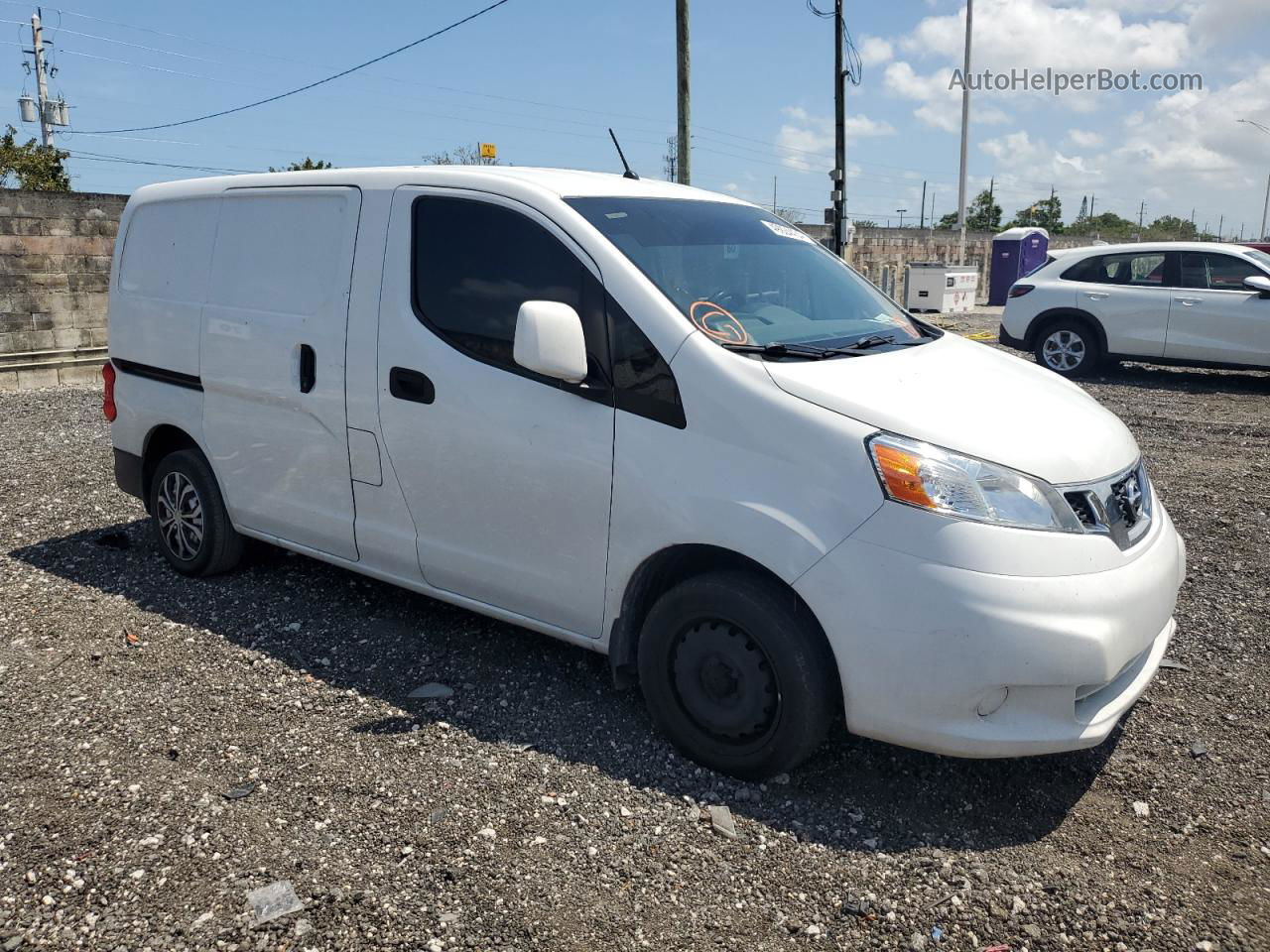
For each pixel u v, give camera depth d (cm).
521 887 275
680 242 378
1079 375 1259
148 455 533
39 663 414
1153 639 318
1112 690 319
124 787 320
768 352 334
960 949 255
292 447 443
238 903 266
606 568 347
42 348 1327
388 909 265
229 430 472
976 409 324
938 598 287
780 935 260
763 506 308
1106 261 1242
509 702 384
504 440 365
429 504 395
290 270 441
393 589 504
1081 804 322
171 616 468
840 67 1980
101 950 248
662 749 350
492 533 377
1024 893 276
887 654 293
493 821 306
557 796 320
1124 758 350
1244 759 350
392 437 401
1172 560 335
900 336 398
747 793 324
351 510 427
